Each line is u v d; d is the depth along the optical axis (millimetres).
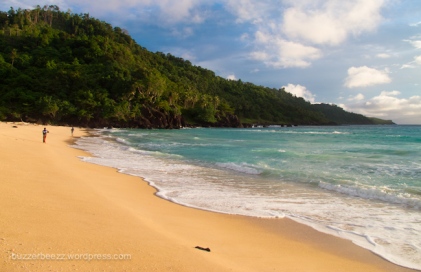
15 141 25266
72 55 115000
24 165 14070
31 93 85375
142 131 74688
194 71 196250
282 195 11766
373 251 6582
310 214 9305
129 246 5414
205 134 65125
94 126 83375
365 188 12398
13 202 7305
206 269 4836
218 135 61500
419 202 10258
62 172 13570
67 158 19781
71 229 5902
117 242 5543
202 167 18766
